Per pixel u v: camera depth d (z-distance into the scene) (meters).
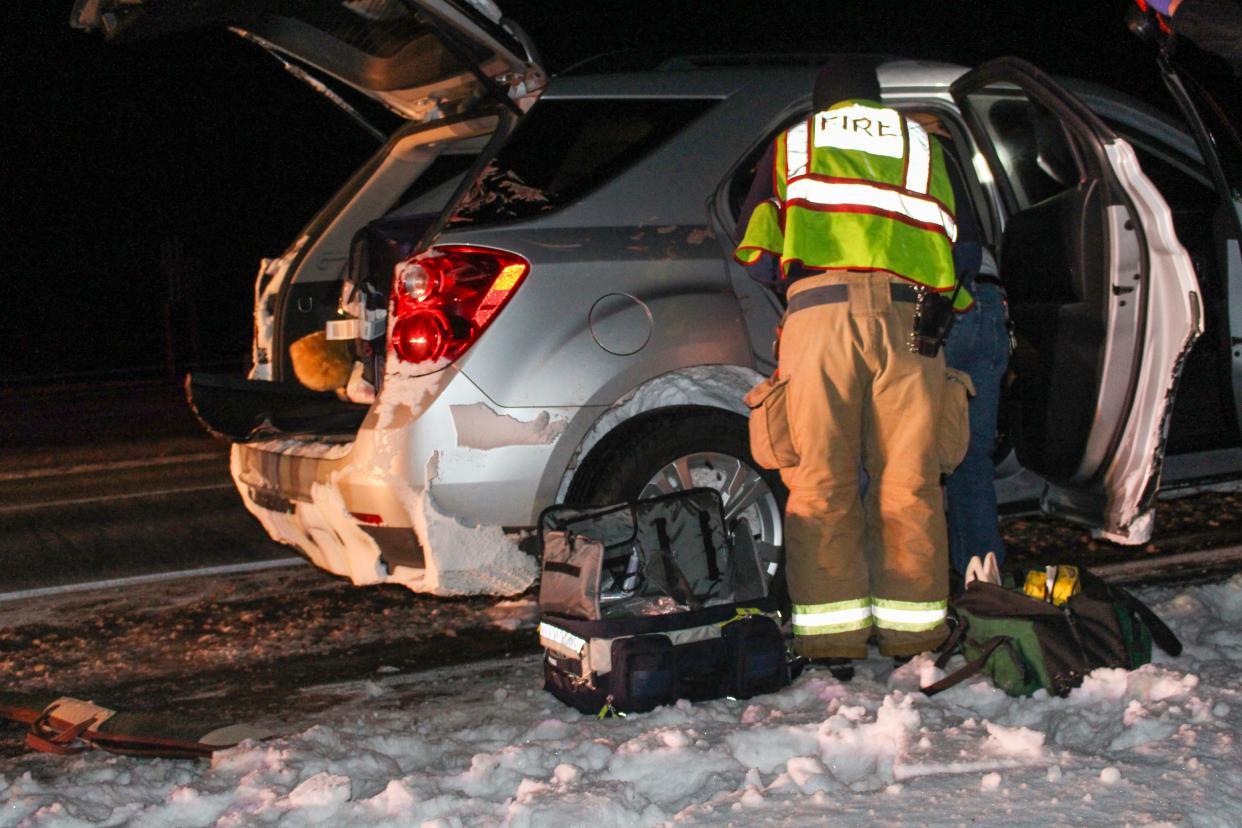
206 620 5.60
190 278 27.50
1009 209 5.02
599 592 4.02
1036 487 5.03
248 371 5.90
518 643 4.94
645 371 4.43
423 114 5.51
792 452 4.18
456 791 3.29
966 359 4.52
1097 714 3.53
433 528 4.24
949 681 3.78
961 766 3.21
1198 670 3.82
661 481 4.55
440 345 4.27
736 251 4.21
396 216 5.77
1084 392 4.43
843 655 4.07
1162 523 6.05
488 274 4.32
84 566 7.05
